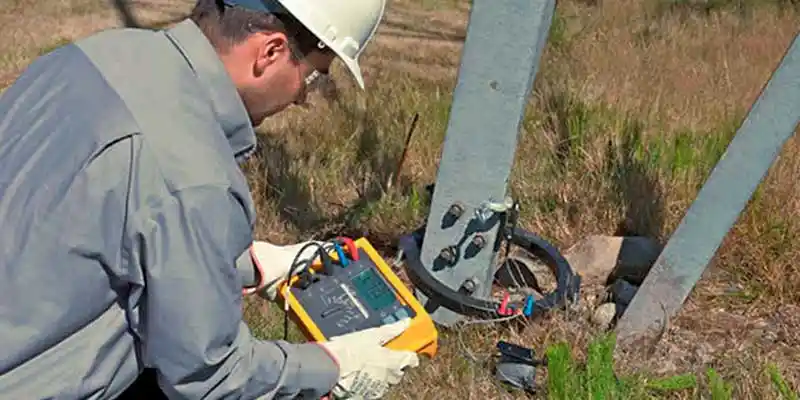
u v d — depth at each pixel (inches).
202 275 68.1
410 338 95.4
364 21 77.4
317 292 98.4
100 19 338.3
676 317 139.6
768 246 149.5
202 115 70.2
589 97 211.5
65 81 71.3
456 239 129.9
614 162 170.1
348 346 86.5
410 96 215.5
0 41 305.7
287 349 81.4
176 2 363.3
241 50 71.7
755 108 117.8
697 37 310.3
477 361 127.6
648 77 253.1
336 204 166.9
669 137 189.2
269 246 101.7
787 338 137.5
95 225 66.9
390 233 158.6
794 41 113.2
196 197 67.4
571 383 119.4
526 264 149.6
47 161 68.2
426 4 376.8
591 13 342.0
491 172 124.9
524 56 117.0
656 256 152.6
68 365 71.6
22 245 67.6
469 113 122.1
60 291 68.2
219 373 73.0
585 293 149.9
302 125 197.3
